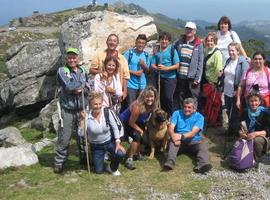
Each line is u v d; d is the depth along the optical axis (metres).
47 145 12.84
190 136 10.55
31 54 18.45
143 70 12.26
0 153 10.75
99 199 8.70
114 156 9.75
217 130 13.13
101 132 9.66
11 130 14.20
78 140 10.37
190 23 12.02
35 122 16.36
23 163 10.65
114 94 10.70
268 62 11.83
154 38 16.91
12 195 8.98
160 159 10.89
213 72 12.48
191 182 9.52
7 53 19.17
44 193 9.03
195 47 12.09
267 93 10.74
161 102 12.58
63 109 9.95
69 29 16.33
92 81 10.70
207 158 10.24
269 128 10.40
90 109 9.79
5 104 19.55
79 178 9.80
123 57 11.43
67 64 9.93
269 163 10.70
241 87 11.07
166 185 9.38
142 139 10.85
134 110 10.40
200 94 12.93
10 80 18.72
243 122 10.47
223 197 8.76
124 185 9.38
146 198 8.70
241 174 10.01
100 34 16.08
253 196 8.80
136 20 16.69
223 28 13.07
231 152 10.30
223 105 13.91
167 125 10.77
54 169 10.17
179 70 12.24
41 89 18.12
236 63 11.88
